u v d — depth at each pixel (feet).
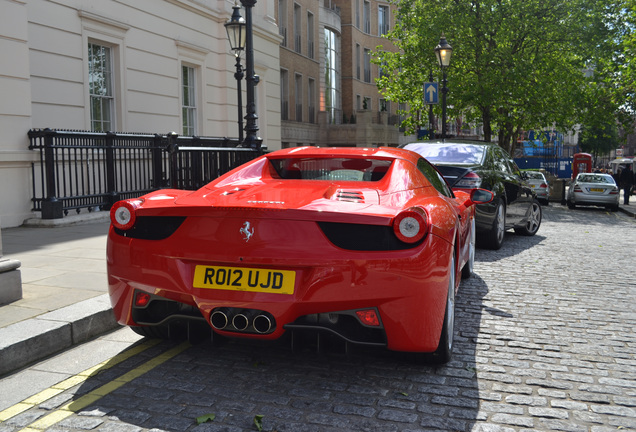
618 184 92.07
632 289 20.12
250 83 40.81
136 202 11.19
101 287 15.81
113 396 10.17
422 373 11.57
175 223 10.64
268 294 9.94
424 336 10.24
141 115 45.06
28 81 30.35
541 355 12.91
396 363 12.09
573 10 75.72
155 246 10.63
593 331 14.90
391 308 9.86
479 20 74.64
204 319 10.59
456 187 25.02
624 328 15.26
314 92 111.04
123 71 42.73
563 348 13.46
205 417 9.31
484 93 73.41
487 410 9.89
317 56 110.83
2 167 28.86
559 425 9.38
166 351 12.52
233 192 11.57
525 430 9.19
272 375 11.27
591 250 29.73
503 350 13.20
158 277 10.55
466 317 15.97
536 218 35.86
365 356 12.41
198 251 10.27
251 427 9.09
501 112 83.30
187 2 50.75
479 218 26.84
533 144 102.27
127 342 13.07
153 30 46.42
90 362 11.80
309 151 14.11
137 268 10.77
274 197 10.92
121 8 42.24
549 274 22.56
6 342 11.32
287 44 97.71
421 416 9.60
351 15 129.80
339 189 11.64
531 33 75.87
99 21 39.65
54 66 35.86
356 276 9.75
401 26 86.63
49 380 10.85
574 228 43.27
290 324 9.99
